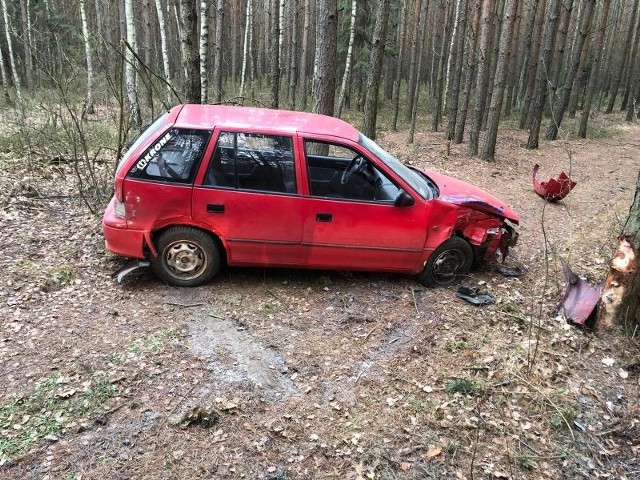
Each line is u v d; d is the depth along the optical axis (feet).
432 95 90.84
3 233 18.86
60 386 11.21
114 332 13.42
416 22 71.72
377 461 9.95
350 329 14.48
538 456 10.45
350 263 16.38
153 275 16.55
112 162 30.30
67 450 9.59
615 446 10.89
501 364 13.20
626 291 14.07
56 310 14.24
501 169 40.47
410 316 15.34
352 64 74.79
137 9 81.82
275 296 15.92
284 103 82.12
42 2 64.69
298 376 12.34
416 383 12.36
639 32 87.61
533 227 25.30
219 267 16.21
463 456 10.28
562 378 12.83
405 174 16.71
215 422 10.57
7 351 12.28
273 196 15.15
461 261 17.30
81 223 20.49
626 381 12.89
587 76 84.64
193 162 14.88
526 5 90.02
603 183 37.01
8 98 50.29
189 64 24.40
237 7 111.04
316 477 9.52
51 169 27.86
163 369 12.08
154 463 9.47
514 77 82.79
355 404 11.52
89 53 46.01
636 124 77.00
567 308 15.44
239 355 12.90
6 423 10.10
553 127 59.16
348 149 15.64
